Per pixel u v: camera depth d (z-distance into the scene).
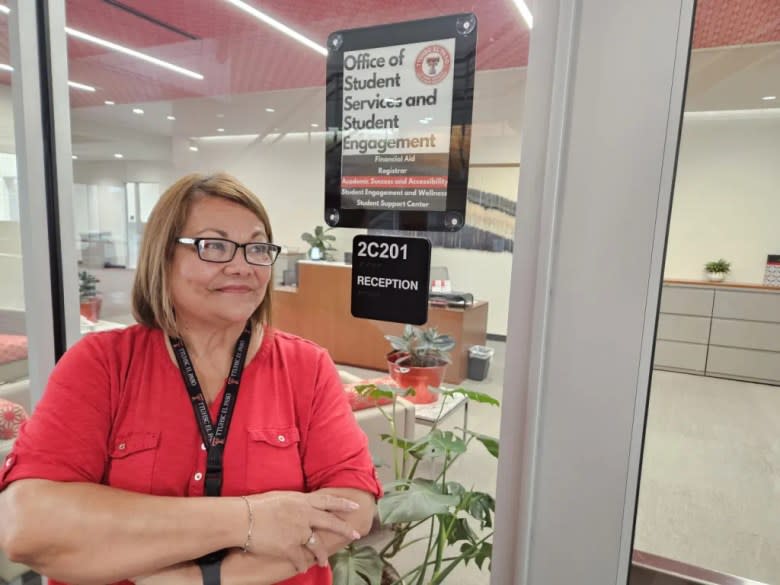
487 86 0.73
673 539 2.01
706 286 4.14
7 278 1.42
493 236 0.77
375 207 0.90
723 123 3.92
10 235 1.36
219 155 3.22
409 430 1.40
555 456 0.66
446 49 0.78
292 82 1.69
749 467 2.74
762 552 2.06
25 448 0.72
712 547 2.06
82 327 1.46
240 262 0.83
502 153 0.71
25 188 1.26
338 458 0.85
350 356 1.47
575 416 0.64
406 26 0.81
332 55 0.91
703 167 2.34
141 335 0.86
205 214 0.82
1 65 1.24
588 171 0.60
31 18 1.21
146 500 0.71
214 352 0.87
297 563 0.75
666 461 2.57
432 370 1.25
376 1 0.82
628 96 0.57
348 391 1.50
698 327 4.21
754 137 3.89
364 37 0.86
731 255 4.18
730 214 4.10
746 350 4.11
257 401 0.85
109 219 4.05
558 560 0.68
